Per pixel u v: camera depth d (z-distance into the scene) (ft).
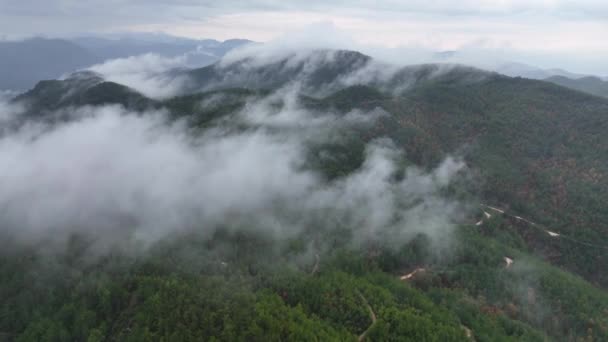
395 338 457.27
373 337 463.42
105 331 482.28
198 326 439.22
